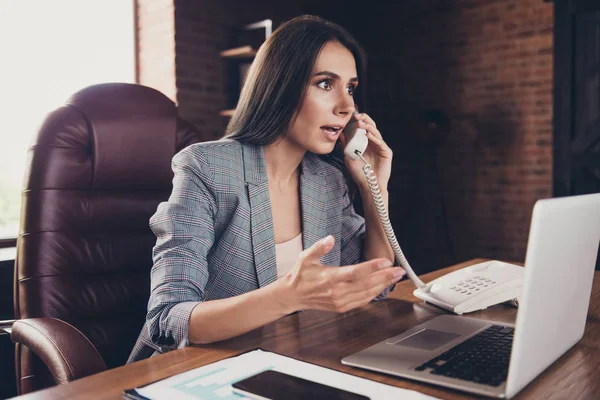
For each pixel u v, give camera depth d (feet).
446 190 17.57
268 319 3.08
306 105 4.13
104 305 4.92
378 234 4.82
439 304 4.22
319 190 4.70
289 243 4.54
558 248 2.52
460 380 2.61
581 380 2.72
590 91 14.47
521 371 2.46
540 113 15.65
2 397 6.83
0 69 10.49
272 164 4.50
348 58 4.21
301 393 2.48
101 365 3.66
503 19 16.12
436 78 17.54
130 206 5.19
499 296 4.23
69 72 11.81
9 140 10.61
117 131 5.15
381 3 18.42
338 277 2.77
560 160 14.92
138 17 13.46
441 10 17.30
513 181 16.24
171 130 5.50
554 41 14.75
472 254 17.12
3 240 9.51
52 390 2.65
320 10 16.94
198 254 3.75
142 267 5.21
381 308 4.26
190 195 3.94
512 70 16.06
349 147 4.62
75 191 4.89
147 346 4.14
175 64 12.89
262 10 15.03
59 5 11.54
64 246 4.75
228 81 14.10
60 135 4.87
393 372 2.75
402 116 18.31
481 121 16.75
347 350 3.20
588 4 14.17
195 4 13.30
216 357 3.11
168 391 2.56
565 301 2.82
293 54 4.11
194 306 3.32
